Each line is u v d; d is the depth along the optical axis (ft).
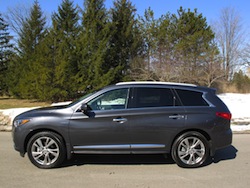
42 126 17.33
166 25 85.15
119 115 17.42
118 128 17.35
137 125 17.37
